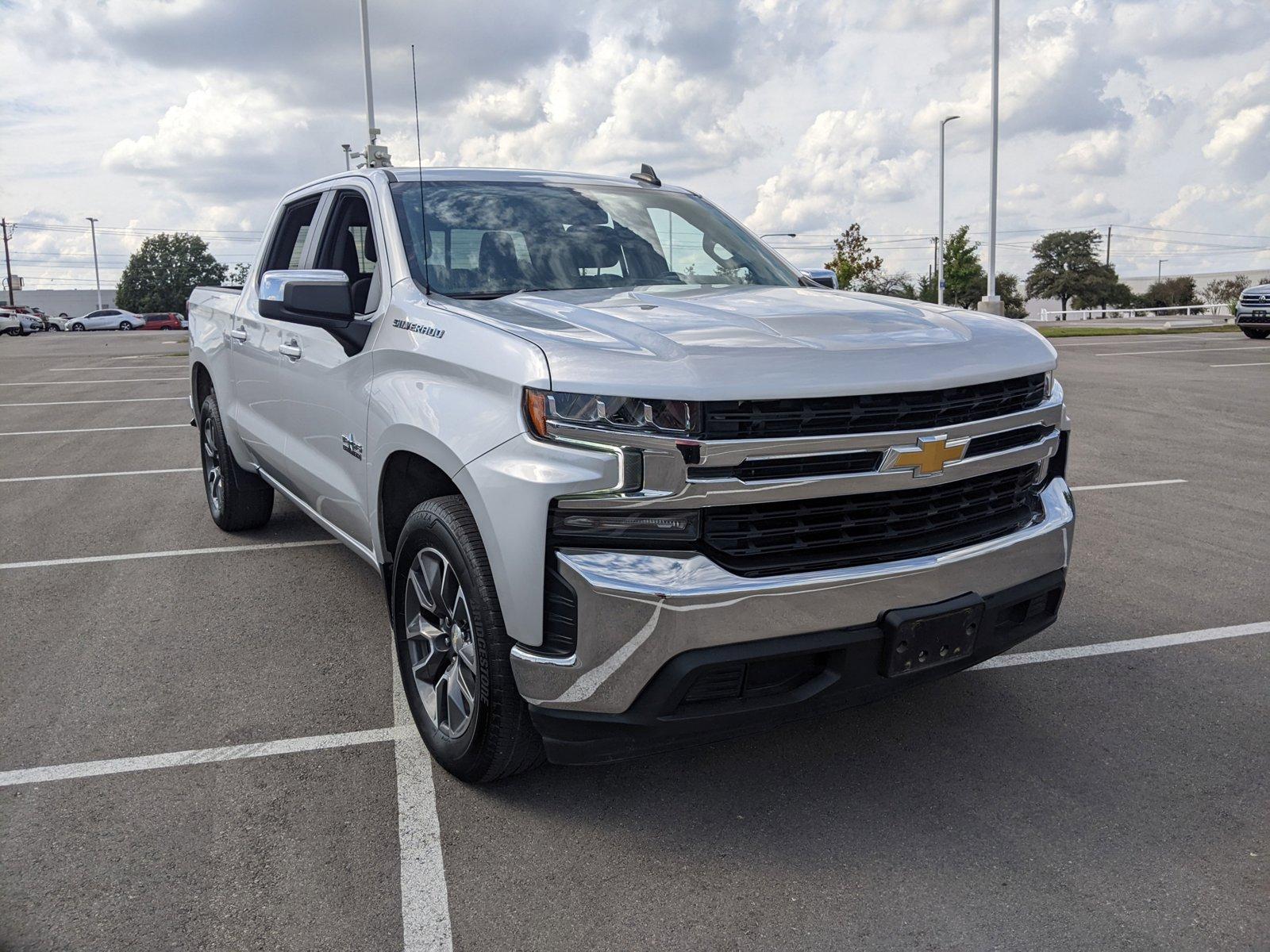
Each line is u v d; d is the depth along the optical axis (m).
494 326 2.71
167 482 7.41
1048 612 2.96
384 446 3.05
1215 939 2.20
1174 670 3.72
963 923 2.27
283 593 4.70
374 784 2.94
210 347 5.32
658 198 4.20
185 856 2.57
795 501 2.45
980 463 2.67
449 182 3.79
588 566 2.36
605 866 2.51
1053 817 2.72
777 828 2.68
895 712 3.40
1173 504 6.39
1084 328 33.31
